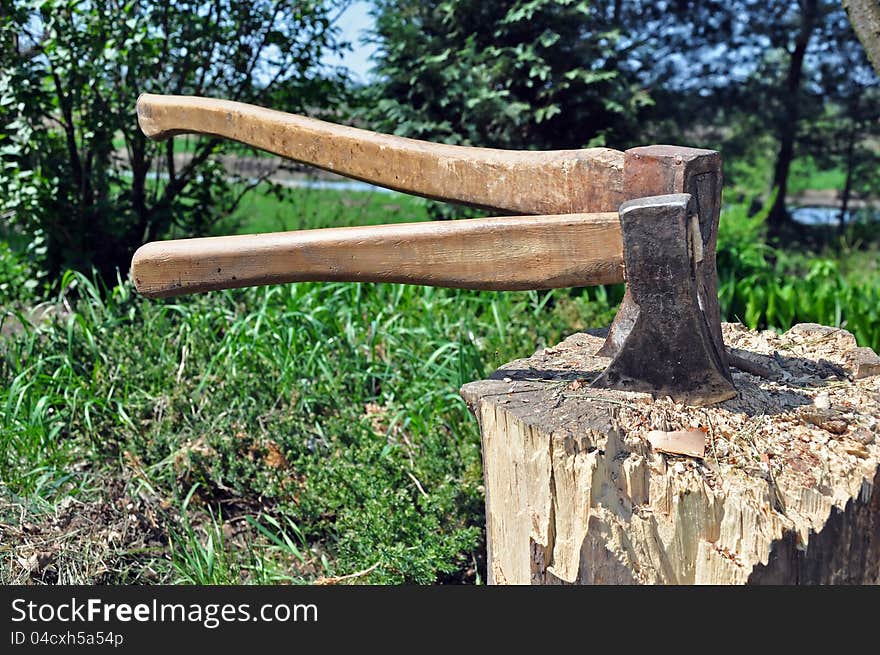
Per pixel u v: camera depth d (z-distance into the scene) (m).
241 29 5.62
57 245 5.39
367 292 5.07
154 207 5.65
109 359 4.11
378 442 3.56
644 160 2.22
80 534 3.11
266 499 3.52
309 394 3.89
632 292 2.15
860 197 11.08
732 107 9.91
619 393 2.27
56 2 4.77
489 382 2.43
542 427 2.08
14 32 4.98
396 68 6.06
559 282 2.27
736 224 8.64
